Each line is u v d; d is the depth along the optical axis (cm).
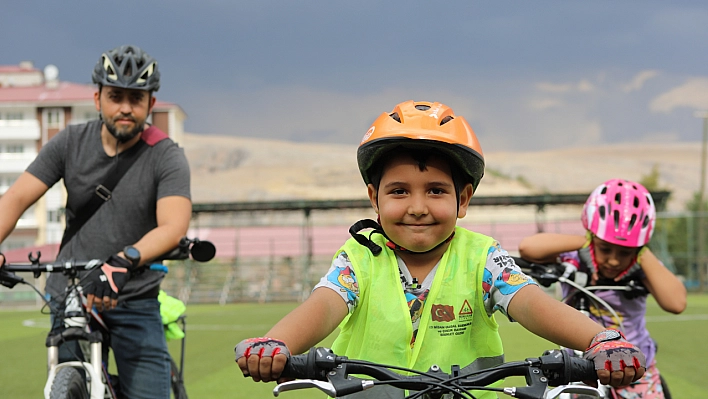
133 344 435
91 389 393
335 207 3186
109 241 442
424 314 281
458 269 284
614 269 447
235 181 14125
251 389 807
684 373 902
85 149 446
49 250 3525
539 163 15212
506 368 226
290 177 14225
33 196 445
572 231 4088
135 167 443
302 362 222
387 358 280
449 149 256
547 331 249
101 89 436
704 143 4078
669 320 1720
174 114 5819
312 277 3600
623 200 433
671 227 4175
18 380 888
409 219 264
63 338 392
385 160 267
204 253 416
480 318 286
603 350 219
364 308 283
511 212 9106
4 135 5962
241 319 1948
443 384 223
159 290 459
